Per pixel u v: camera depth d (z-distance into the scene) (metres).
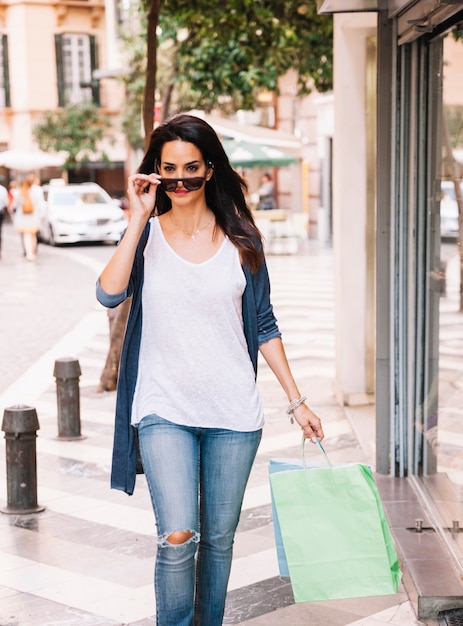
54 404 11.20
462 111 6.09
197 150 4.34
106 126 49.53
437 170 6.79
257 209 34.50
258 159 29.56
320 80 18.14
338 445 9.07
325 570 4.56
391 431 7.41
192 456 4.29
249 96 18.69
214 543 4.45
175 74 18.61
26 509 7.31
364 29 10.11
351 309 10.54
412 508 6.72
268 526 6.97
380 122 7.23
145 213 4.27
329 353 13.91
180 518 4.16
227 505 4.40
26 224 30.34
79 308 19.61
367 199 10.40
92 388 11.92
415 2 6.50
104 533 6.86
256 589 5.84
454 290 6.39
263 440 9.31
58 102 51.38
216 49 17.12
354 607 5.56
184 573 4.22
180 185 4.29
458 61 6.15
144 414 4.31
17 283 24.27
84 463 8.66
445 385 6.63
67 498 7.67
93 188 37.12
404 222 7.25
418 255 7.16
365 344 10.57
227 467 4.36
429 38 6.85
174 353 4.30
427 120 7.02
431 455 7.01
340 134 10.34
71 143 48.41
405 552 5.93
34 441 7.34
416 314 7.20
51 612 5.53
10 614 5.50
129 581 5.98
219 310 4.30
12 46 51.28
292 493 4.56
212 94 19.69
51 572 6.14
